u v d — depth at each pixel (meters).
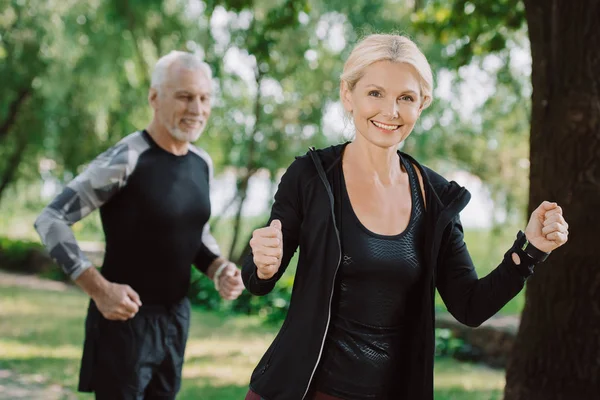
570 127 4.35
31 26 15.76
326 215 2.26
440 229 2.28
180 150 3.93
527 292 4.60
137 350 3.73
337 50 17.31
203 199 3.98
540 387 4.48
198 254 4.21
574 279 4.38
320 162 2.31
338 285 2.28
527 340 4.57
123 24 15.86
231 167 19.30
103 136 17.73
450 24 7.76
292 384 2.25
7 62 16.30
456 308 2.38
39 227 3.64
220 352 9.13
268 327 11.58
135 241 3.78
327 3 16.72
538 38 4.51
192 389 6.97
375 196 2.32
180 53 3.94
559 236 2.17
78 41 15.86
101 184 3.69
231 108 18.45
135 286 3.80
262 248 2.12
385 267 2.27
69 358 8.32
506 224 16.55
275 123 17.73
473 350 9.10
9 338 9.48
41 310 12.27
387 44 2.28
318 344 2.23
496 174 16.33
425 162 17.17
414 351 2.33
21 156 20.31
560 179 4.39
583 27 4.34
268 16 7.79
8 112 18.27
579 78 4.35
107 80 16.33
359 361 2.28
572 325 4.39
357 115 2.30
